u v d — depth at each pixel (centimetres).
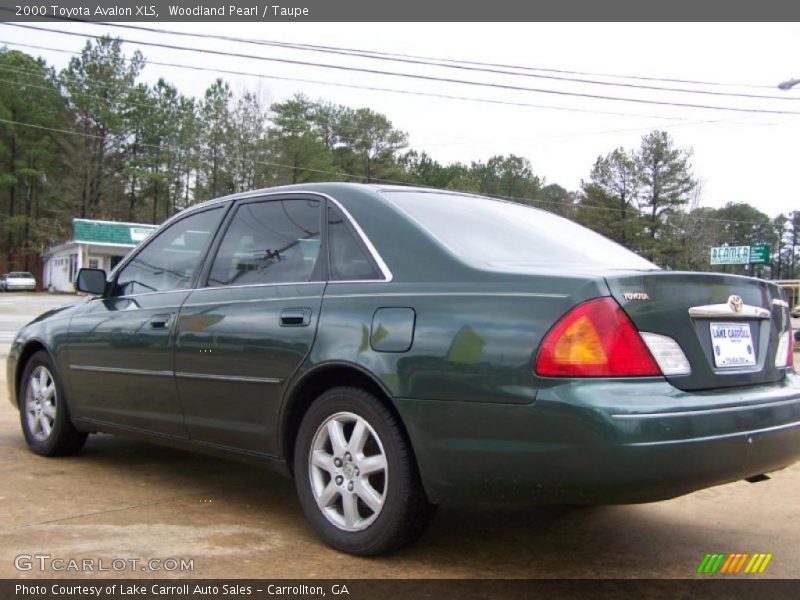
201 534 361
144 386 437
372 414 325
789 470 539
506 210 416
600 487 272
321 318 347
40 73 6456
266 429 367
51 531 360
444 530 383
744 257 4462
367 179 6669
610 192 6231
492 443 289
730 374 312
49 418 520
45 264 6488
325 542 345
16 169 6500
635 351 282
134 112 6334
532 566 335
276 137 6125
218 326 392
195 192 6275
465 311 305
